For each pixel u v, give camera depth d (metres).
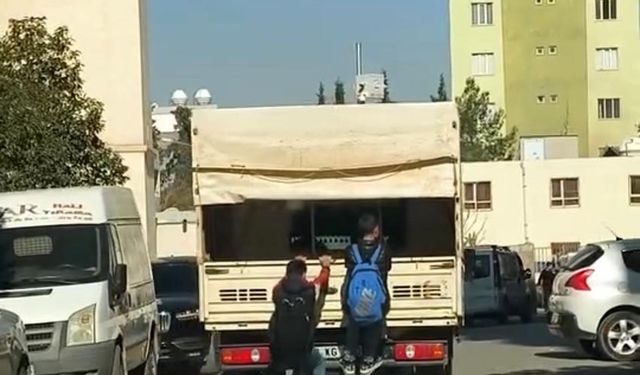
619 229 58.94
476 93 73.12
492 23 76.25
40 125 19.92
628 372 17.75
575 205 59.19
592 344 20.67
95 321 13.80
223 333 14.06
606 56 75.25
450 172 13.73
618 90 75.00
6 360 11.16
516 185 59.53
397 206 14.36
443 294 13.65
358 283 13.23
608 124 75.06
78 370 13.61
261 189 13.85
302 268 12.98
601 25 75.12
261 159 13.88
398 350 13.80
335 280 13.84
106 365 13.83
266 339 13.98
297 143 13.84
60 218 14.90
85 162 21.61
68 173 20.70
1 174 19.50
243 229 14.42
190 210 53.16
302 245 14.45
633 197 58.88
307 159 13.84
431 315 13.65
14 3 36.78
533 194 59.53
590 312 19.42
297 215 14.43
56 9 36.97
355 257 13.33
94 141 22.17
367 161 13.80
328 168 13.83
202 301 13.85
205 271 13.85
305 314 12.87
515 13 75.75
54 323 13.66
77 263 14.51
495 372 18.14
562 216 59.31
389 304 13.44
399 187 13.79
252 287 13.83
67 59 23.61
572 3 75.25
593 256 19.75
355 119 13.82
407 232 14.35
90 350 13.65
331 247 14.43
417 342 13.83
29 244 14.69
